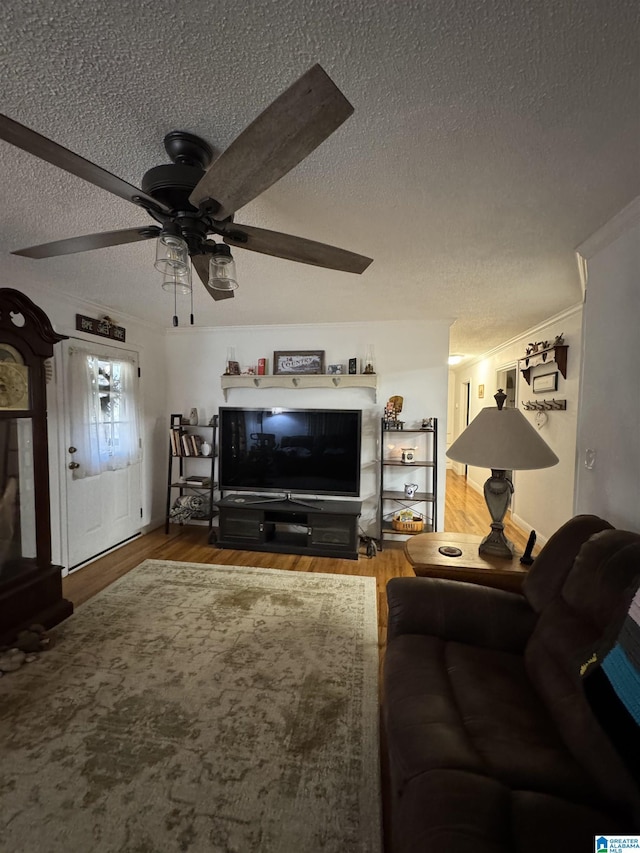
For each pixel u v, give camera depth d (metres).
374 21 0.85
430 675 1.29
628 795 0.81
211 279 1.36
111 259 2.27
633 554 1.16
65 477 3.02
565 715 1.06
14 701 1.68
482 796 0.81
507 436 1.80
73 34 0.88
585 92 1.03
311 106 0.73
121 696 1.72
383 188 1.49
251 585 2.85
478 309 3.30
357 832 1.18
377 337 3.85
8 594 2.07
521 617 1.52
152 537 3.90
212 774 1.36
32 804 1.24
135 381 3.79
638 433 1.59
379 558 3.44
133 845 1.13
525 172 1.39
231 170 0.91
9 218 1.76
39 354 2.27
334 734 1.53
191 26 0.86
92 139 1.24
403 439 3.87
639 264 1.59
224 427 3.84
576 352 3.21
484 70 0.97
